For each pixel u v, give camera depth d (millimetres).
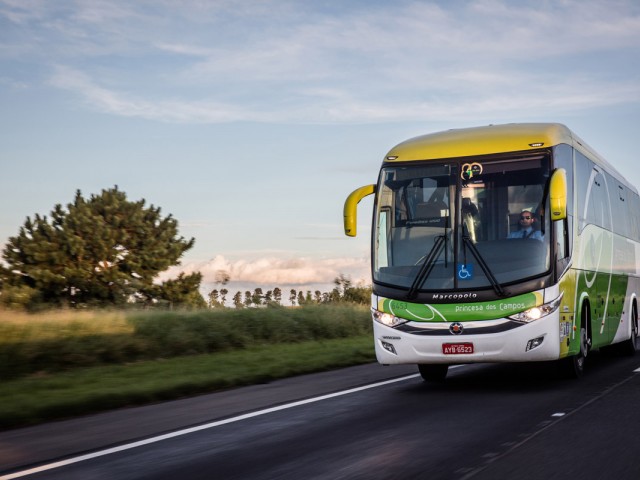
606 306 16828
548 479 6523
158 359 18766
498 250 12859
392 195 13641
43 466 7449
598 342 16016
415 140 14258
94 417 10742
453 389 13148
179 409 11219
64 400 11555
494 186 13109
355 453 7711
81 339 17969
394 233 13469
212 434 8992
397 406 11094
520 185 13023
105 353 17766
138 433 9188
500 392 12562
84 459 7734
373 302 13484
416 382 14445
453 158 13438
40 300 26203
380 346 13398
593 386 13047
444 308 12898
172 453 7938
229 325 22500
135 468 7281
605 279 16750
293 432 9031
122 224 58281
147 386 13250
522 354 12633
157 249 57906
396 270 13328
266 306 27156
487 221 13016
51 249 55594
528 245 12781
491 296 12719
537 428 8945
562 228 13281
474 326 12758
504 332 12625
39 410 10750
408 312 13109
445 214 13203
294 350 21234
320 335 26281
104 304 53250
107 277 55250
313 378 15312
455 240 13047
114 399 11922
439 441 8258
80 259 55969
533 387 13172
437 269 13055
